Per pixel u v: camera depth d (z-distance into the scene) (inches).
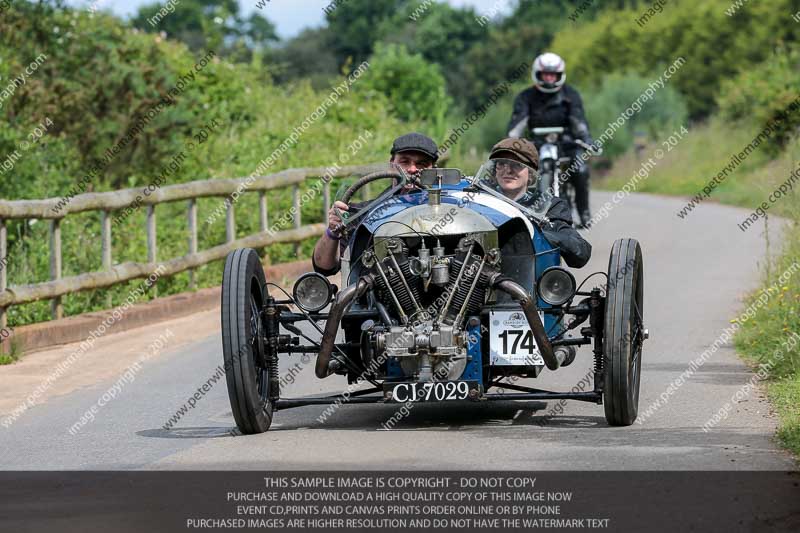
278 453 697.0
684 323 1147.9
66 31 1878.7
